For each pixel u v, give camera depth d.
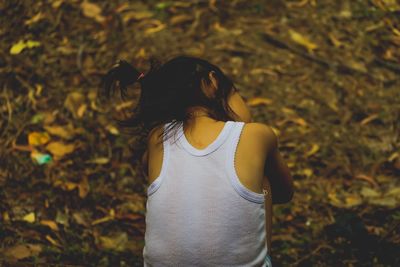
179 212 1.92
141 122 2.21
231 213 1.91
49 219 3.22
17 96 3.92
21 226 3.15
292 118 3.85
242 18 4.53
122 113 3.85
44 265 2.56
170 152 2.01
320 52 4.28
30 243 3.06
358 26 4.46
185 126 2.04
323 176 3.51
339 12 4.55
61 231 3.16
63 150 3.61
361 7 4.60
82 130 3.74
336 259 3.00
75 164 3.54
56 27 4.39
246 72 4.15
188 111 2.09
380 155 3.62
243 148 1.99
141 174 3.51
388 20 4.52
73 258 3.00
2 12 4.48
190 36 4.40
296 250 3.08
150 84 2.16
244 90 4.03
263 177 2.14
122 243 3.13
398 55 4.28
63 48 4.25
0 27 4.39
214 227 1.90
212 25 4.47
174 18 4.52
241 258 1.92
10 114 3.80
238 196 1.92
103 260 3.01
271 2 4.61
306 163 3.58
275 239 3.15
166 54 4.25
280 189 2.33
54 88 3.98
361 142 3.70
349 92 4.02
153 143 2.09
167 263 1.93
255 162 1.99
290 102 3.96
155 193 1.99
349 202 3.34
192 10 4.57
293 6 4.61
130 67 2.20
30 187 3.39
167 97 2.11
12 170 3.48
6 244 3.04
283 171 2.26
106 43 4.32
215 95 2.14
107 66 4.17
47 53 4.21
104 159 3.58
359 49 4.30
